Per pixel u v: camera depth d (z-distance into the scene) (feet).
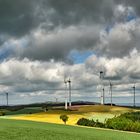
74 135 202.49
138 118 358.43
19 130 210.79
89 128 279.90
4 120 317.83
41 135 191.83
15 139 172.04
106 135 217.77
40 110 559.38
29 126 247.70
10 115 461.78
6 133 193.06
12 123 273.13
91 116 415.03
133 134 245.24
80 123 341.82
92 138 194.18
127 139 202.49
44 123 302.66
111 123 317.22
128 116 365.20
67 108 549.13
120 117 353.72
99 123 330.13
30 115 435.12
